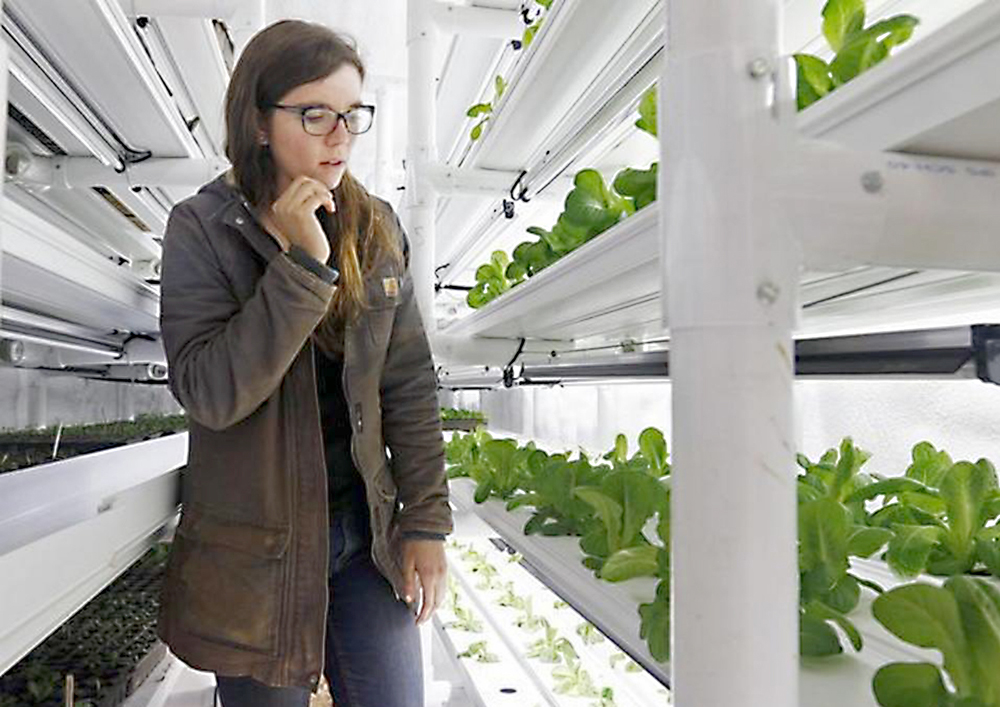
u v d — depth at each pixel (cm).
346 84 110
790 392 43
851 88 46
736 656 42
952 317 132
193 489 115
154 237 368
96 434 290
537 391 436
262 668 111
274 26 112
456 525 168
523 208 298
